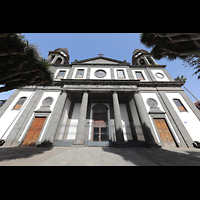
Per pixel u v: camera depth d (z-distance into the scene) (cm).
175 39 441
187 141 1027
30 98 1354
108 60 1922
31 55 613
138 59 2180
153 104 1320
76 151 713
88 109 1555
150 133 1039
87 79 1408
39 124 1155
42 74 730
